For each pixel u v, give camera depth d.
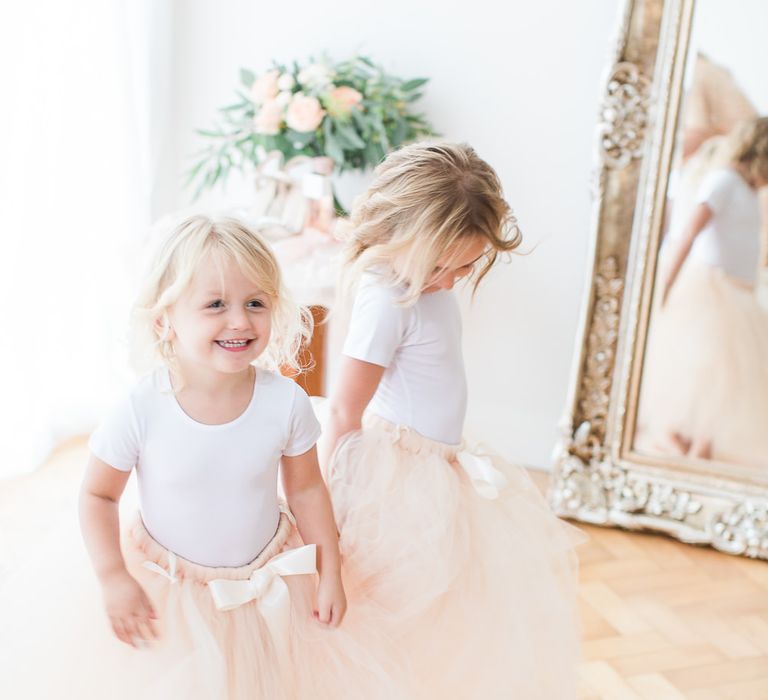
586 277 2.48
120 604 1.12
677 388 2.48
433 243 1.31
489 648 1.40
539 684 1.44
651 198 2.38
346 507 1.42
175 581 1.19
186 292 1.11
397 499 1.42
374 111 2.52
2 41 2.26
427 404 1.48
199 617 1.16
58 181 2.57
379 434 1.46
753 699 1.86
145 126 2.83
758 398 2.41
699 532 2.47
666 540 2.53
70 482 2.56
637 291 2.45
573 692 1.49
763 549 2.40
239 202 3.03
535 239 2.72
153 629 1.13
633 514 2.54
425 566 1.37
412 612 1.35
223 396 1.19
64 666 1.13
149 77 2.79
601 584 2.29
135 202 2.80
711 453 2.48
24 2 2.29
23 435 2.55
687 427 2.49
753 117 2.27
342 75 2.63
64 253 2.66
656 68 2.31
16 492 2.49
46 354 2.66
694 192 2.36
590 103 2.57
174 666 1.11
